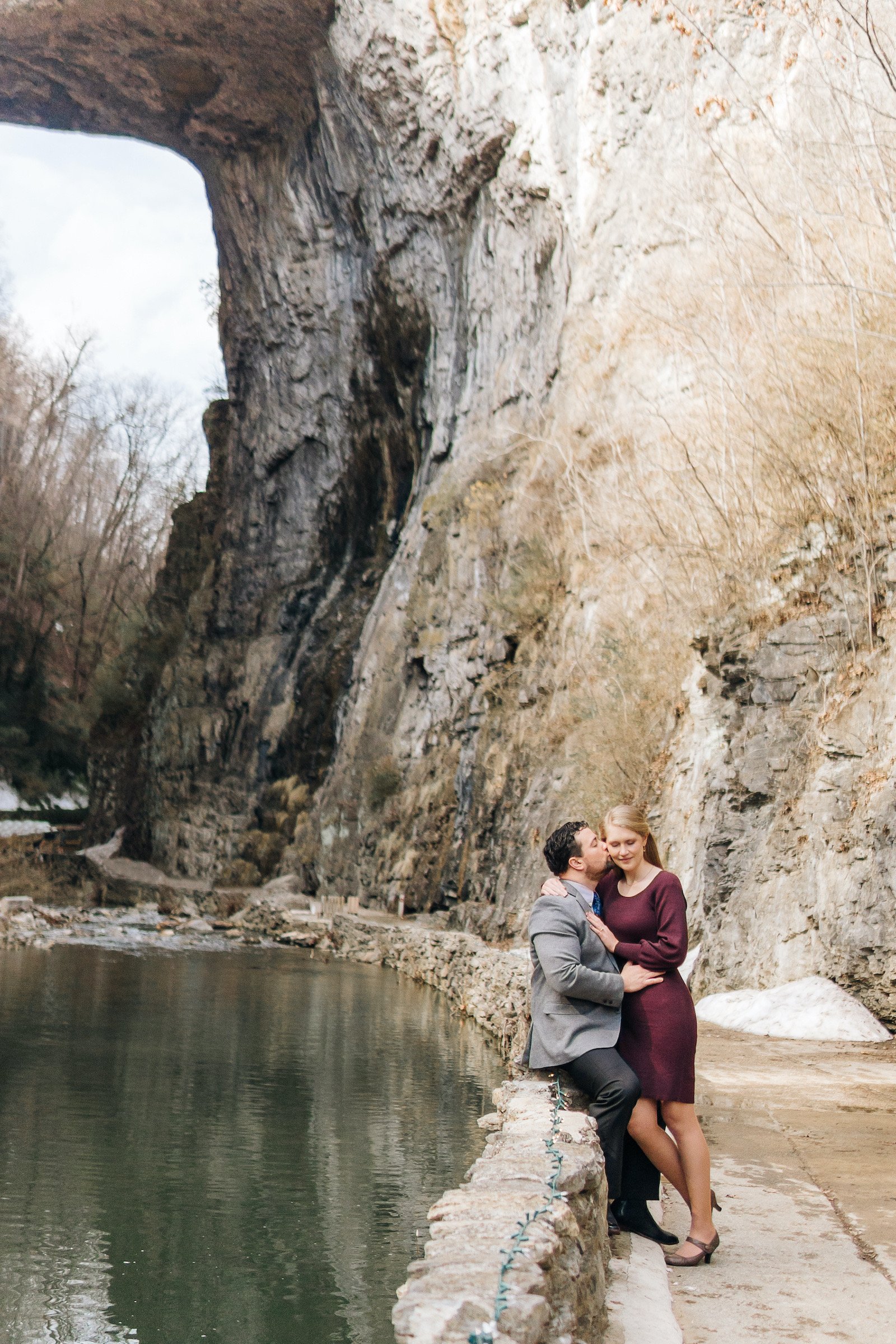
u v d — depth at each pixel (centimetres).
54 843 4506
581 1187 331
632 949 435
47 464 6194
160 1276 526
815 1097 714
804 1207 474
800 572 1285
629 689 1723
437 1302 232
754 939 1166
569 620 2216
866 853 1056
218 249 4475
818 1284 381
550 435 2583
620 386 2255
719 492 1488
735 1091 730
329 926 2581
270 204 4088
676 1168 420
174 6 3491
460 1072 1041
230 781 3922
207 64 3784
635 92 2361
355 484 3925
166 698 4306
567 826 468
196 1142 775
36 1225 595
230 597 4266
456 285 3222
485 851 2241
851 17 1273
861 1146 584
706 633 1388
